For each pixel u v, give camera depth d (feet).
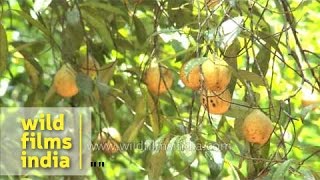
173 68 8.12
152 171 6.36
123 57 8.22
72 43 6.91
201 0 6.95
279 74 9.01
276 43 6.35
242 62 8.53
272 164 6.00
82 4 7.30
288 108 6.16
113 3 7.72
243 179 6.56
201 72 5.49
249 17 6.23
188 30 6.81
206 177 9.93
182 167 7.73
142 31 7.59
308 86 8.02
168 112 8.58
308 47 10.10
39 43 8.00
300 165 5.80
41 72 8.14
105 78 7.53
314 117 9.67
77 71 7.29
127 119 8.57
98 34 7.79
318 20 10.37
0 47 6.82
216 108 5.96
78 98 8.30
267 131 6.09
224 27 5.61
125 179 10.98
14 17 9.43
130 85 7.93
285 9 6.14
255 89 8.17
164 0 7.15
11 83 9.92
